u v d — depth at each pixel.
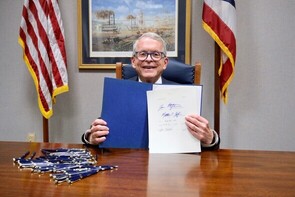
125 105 1.07
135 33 2.30
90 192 0.64
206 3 1.99
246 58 2.25
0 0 2.40
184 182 0.71
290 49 2.21
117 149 1.04
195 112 1.02
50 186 0.68
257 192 0.65
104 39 2.32
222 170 0.81
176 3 2.23
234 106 2.29
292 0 2.18
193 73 1.60
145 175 0.76
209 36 2.24
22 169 0.80
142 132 1.06
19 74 2.45
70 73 2.38
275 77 2.24
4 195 0.63
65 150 1.02
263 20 2.21
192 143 1.01
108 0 2.29
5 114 2.50
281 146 2.29
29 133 2.50
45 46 2.09
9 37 2.42
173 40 2.26
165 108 1.03
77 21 2.32
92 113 2.40
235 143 2.32
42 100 2.12
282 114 2.26
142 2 2.26
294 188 0.67
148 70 1.41
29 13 2.10
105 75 2.36
